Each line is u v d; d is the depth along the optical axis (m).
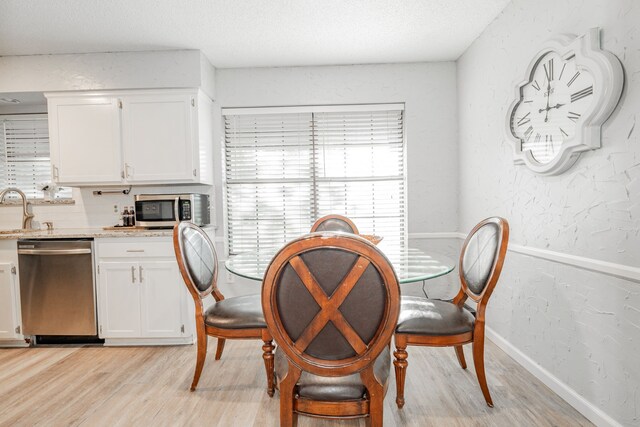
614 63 1.43
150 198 2.83
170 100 2.92
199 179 2.96
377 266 1.00
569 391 1.77
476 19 2.54
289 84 3.31
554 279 1.90
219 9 2.33
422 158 3.31
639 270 1.36
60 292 2.62
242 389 1.98
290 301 1.05
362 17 2.48
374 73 3.30
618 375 1.49
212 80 3.24
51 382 2.09
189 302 2.68
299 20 2.50
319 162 3.44
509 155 2.35
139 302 2.62
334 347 1.07
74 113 2.92
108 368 2.27
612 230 1.50
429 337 1.67
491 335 2.62
